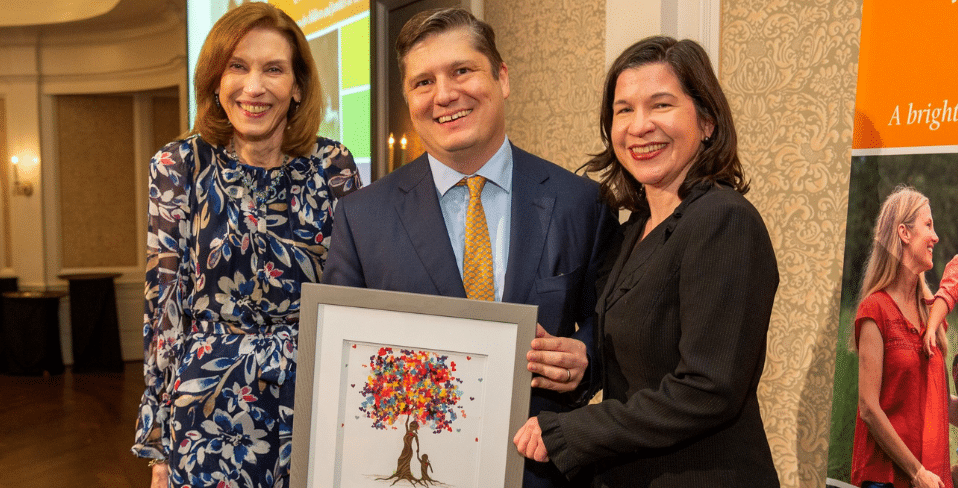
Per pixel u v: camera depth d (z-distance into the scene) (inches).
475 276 55.8
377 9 123.5
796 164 75.5
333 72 140.0
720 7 82.7
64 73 319.9
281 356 60.9
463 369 48.9
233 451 60.2
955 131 57.9
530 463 55.4
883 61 62.1
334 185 65.3
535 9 111.1
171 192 61.5
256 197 62.5
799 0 74.5
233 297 61.5
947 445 59.6
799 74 74.8
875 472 64.5
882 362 63.8
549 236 56.4
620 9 90.4
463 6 119.5
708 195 46.6
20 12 298.2
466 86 53.4
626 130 49.8
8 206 328.8
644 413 44.3
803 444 75.9
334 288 49.6
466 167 56.9
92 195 333.4
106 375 304.5
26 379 295.6
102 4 283.4
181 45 286.5
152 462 64.4
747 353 43.2
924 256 60.2
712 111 48.8
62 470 187.0
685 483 47.1
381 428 49.6
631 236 54.6
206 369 60.0
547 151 110.4
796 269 76.1
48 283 328.2
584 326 57.9
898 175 61.7
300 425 50.1
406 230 56.6
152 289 61.4
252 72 59.6
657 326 47.1
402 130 120.3
